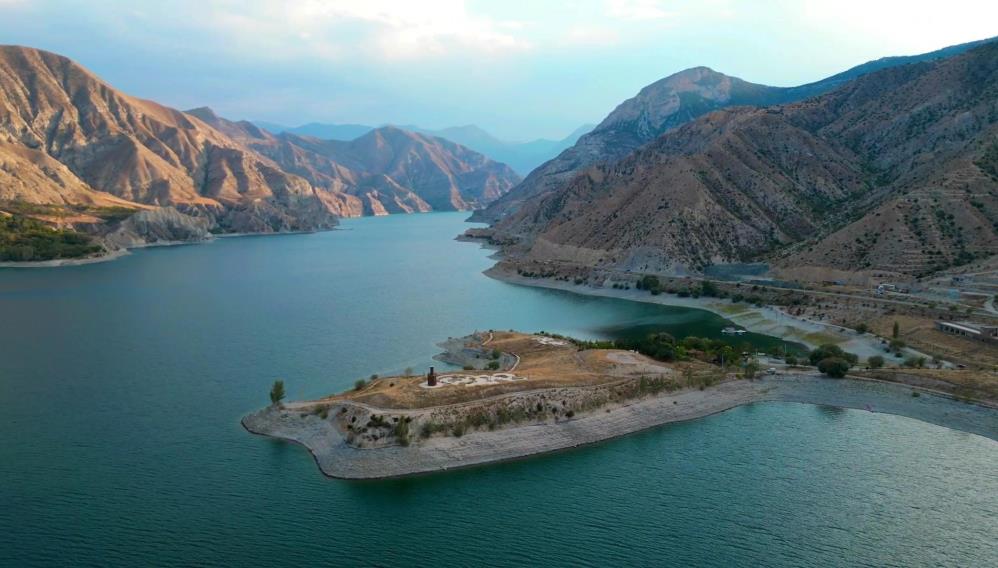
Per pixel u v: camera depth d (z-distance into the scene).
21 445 92.62
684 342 144.00
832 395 117.69
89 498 77.88
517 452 92.44
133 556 66.69
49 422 101.31
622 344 140.00
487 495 80.88
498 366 128.12
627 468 88.88
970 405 108.00
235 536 70.62
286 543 69.62
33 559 65.81
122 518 73.62
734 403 114.88
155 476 83.62
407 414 93.75
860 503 79.38
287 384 121.25
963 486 83.44
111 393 115.25
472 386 104.12
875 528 73.94
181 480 82.50
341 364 135.88
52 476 83.25
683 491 82.31
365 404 97.00
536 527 73.94
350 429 91.56
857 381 122.56
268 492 79.94
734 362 132.50
